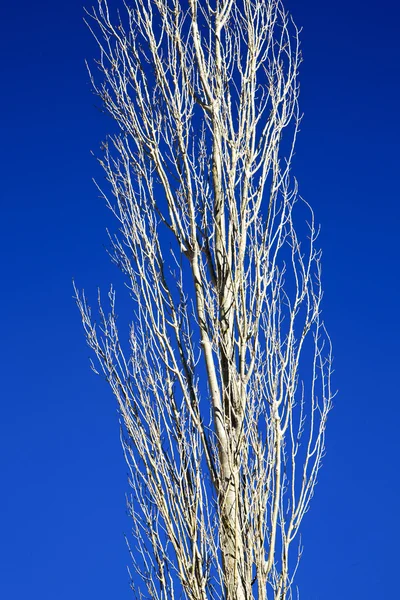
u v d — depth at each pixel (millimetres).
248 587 7055
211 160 8258
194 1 8734
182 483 7461
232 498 7301
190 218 8109
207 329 7832
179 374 7781
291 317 7773
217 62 8508
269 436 7438
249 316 7742
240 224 7973
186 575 7215
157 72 8555
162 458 7543
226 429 7461
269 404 7512
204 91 8469
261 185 8086
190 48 8633
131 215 8234
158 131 8398
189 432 7586
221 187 8180
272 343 7656
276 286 7840
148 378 7797
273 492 7312
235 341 7742
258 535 7188
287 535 7219
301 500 7355
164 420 7680
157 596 7211
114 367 7871
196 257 8023
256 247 7883
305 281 7891
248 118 8305
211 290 7914
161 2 8750
